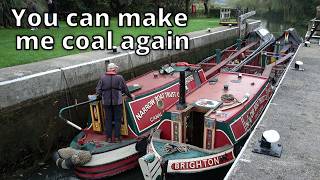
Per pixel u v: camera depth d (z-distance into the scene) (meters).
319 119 7.41
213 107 8.02
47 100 9.70
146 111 9.34
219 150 7.49
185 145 7.59
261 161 5.62
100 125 8.92
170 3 32.69
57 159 8.34
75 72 10.61
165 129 8.08
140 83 10.38
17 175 8.86
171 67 11.45
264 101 10.10
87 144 8.48
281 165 5.52
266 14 53.72
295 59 13.53
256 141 6.28
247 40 21.17
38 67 10.85
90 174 8.19
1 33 16.27
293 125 7.07
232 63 15.27
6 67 10.75
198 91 9.45
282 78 10.74
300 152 5.93
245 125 8.35
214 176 7.68
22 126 9.02
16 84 8.80
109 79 8.29
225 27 25.66
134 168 8.79
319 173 5.34
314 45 17.03
